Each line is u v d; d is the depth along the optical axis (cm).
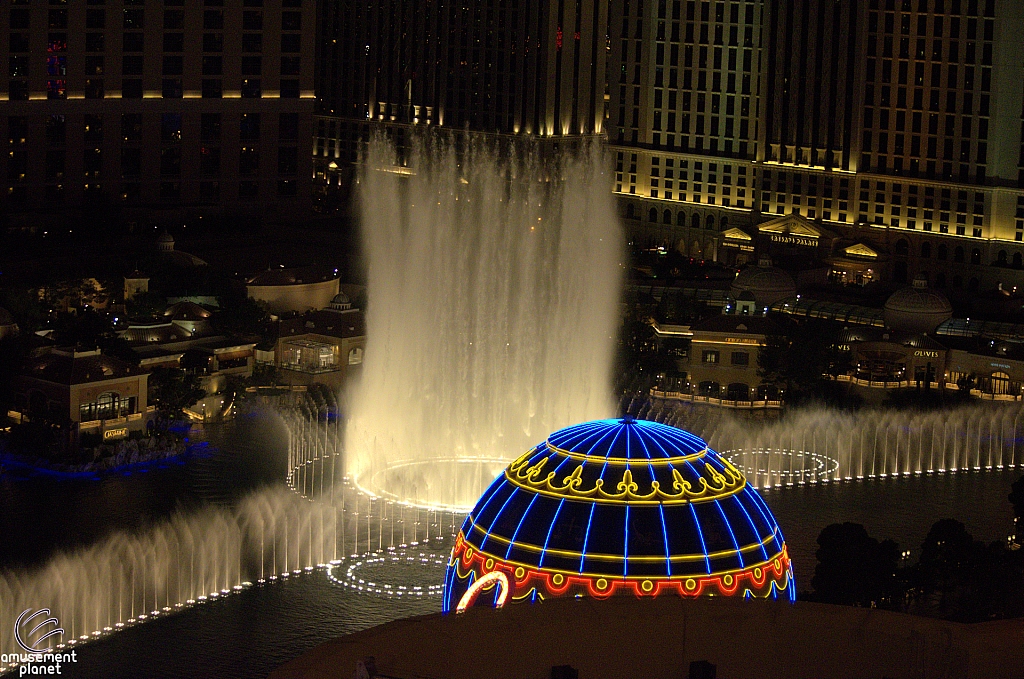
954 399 15850
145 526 11531
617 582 7088
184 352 15162
